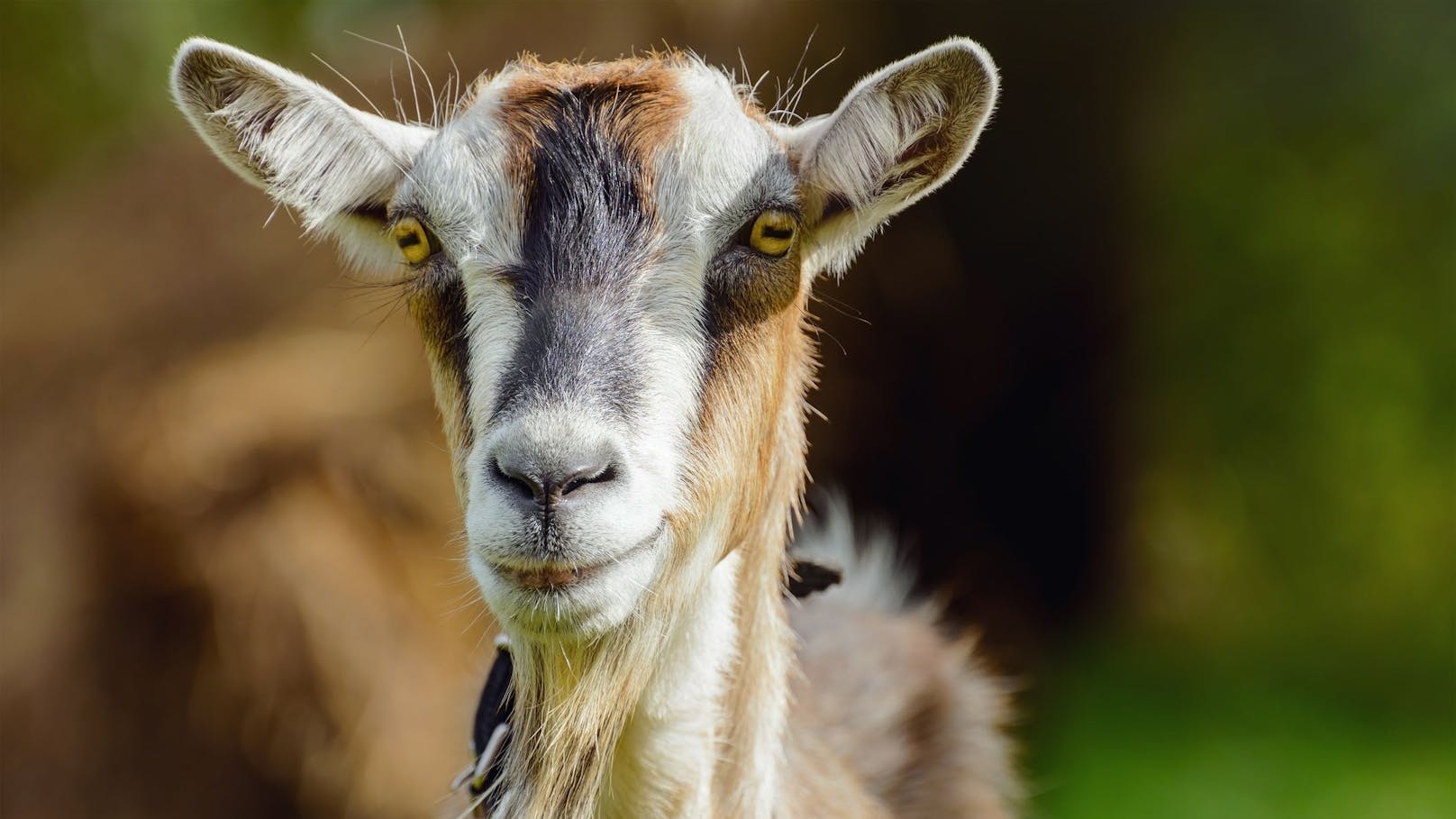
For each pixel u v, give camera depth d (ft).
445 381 39.29
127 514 90.99
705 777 40.45
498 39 106.42
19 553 93.91
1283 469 192.34
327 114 42.16
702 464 37.24
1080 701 136.05
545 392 34.40
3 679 91.25
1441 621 173.99
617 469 34.53
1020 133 137.69
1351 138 155.63
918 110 41.55
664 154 37.65
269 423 90.22
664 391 36.09
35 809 88.33
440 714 85.05
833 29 110.11
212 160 109.60
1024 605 145.07
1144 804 111.45
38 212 121.90
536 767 39.32
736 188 38.04
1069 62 137.69
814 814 46.03
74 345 100.07
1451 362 179.93
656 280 36.86
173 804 88.02
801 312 43.62
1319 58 140.26
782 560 45.57
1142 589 172.55
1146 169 155.84
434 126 45.60
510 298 36.70
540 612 34.81
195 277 101.76
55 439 96.48
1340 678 149.07
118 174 115.34
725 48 104.94
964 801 63.36
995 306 139.54
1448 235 167.02
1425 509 194.49
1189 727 130.41
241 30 139.23
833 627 64.34
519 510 34.04
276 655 86.53
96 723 90.27
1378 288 178.91
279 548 87.20
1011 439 145.79
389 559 89.45
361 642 86.07
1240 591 185.88
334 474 89.92
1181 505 189.47
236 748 88.12
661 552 36.06
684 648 39.63
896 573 95.96
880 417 126.93
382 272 45.52
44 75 141.90
